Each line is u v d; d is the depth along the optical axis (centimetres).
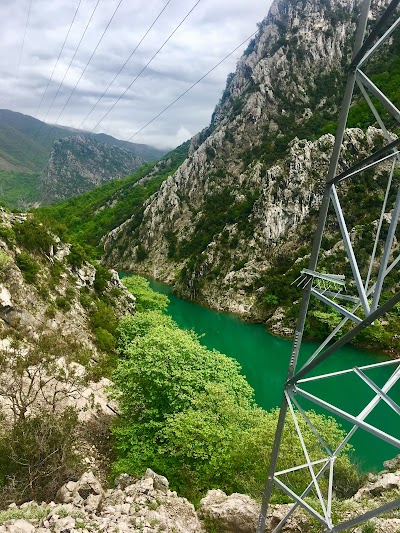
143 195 16962
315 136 11175
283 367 4919
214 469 1703
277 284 7831
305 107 13188
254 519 1205
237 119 14212
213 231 10919
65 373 2269
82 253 5112
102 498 1200
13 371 1909
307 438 1811
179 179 14100
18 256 3734
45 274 3906
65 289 4059
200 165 13900
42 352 2314
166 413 2041
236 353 5434
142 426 2012
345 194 8512
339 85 13400
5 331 2802
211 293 8925
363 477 1803
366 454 2839
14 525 935
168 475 1802
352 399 3844
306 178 9262
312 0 15950
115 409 2514
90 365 2886
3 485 1378
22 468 1445
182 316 7712
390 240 720
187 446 1744
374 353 5266
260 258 8938
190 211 12950
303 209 9000
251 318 7525
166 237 12650
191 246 11456
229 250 9625
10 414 1881
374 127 9219
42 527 970
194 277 9519
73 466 1577
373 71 11444
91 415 2289
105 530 976
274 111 13600
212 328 6869
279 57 14825
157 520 1058
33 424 1571
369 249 7225
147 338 2469
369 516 729
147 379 2164
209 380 2255
